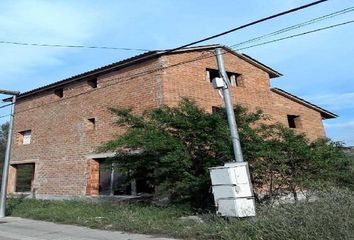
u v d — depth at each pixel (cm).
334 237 631
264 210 842
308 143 1234
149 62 1617
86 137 1823
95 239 872
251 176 1123
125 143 1180
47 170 2008
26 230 1062
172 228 897
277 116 1989
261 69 2005
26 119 2242
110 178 1705
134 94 1645
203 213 1100
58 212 1285
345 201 752
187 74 1633
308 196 885
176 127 1159
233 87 1817
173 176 1162
